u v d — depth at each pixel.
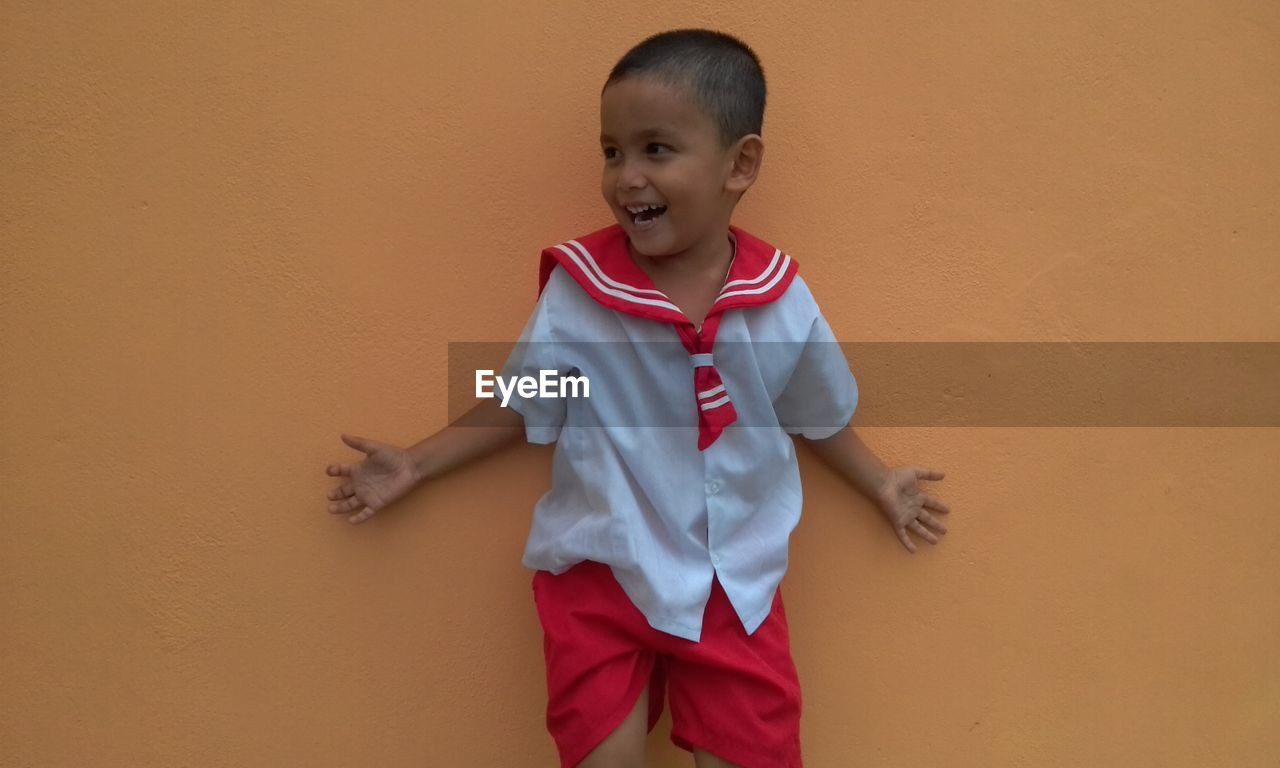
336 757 1.30
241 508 1.28
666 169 1.11
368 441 1.23
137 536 1.27
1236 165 1.43
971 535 1.39
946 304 1.38
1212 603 1.45
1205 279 1.43
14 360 1.24
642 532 1.17
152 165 1.25
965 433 1.39
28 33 1.23
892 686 1.38
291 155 1.27
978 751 1.40
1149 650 1.43
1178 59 1.41
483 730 1.32
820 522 1.36
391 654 1.30
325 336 1.28
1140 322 1.42
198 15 1.25
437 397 1.30
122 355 1.26
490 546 1.31
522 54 1.30
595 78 1.31
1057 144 1.39
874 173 1.36
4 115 1.23
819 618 1.36
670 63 1.11
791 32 1.34
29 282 1.24
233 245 1.26
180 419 1.27
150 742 1.28
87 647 1.27
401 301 1.29
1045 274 1.39
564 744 1.17
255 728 1.29
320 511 1.29
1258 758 1.46
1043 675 1.41
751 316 1.21
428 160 1.29
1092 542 1.42
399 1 1.27
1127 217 1.41
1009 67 1.37
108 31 1.24
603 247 1.20
